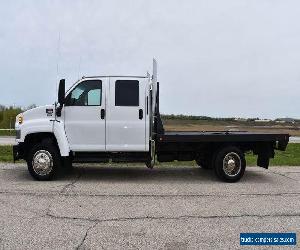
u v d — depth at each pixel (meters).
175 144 10.27
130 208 7.11
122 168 12.14
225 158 9.96
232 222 6.34
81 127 9.71
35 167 9.67
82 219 6.39
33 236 5.54
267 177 10.82
